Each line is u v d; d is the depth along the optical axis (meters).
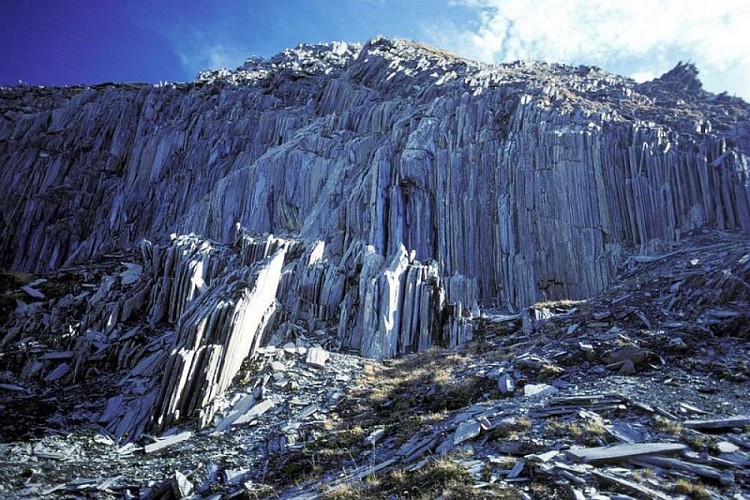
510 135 37.56
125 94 64.88
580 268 30.72
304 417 19.70
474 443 13.16
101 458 18.28
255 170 45.12
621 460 10.56
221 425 20.09
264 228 42.25
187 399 21.30
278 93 61.75
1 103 66.81
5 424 20.16
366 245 33.91
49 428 20.16
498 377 18.95
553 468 10.44
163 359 25.48
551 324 24.58
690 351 17.62
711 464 10.01
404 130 41.44
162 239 46.81
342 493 12.25
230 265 32.97
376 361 25.80
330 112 54.47
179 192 51.75
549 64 66.56
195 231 45.06
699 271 23.25
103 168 55.78
